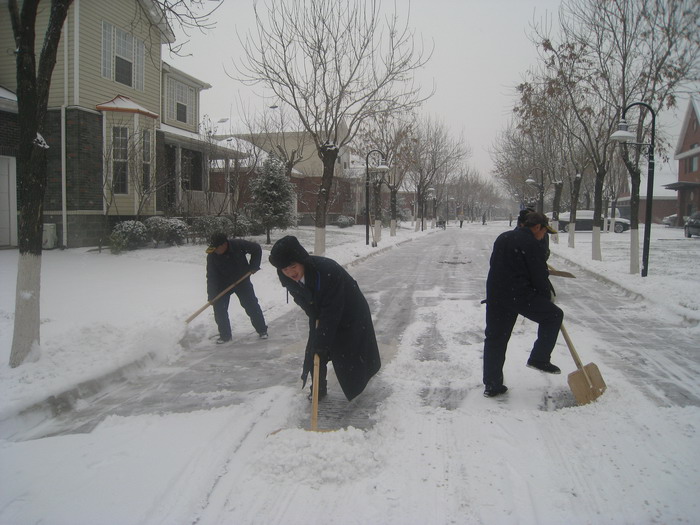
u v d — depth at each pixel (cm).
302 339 671
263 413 414
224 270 636
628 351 591
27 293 495
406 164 2886
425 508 277
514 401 431
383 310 862
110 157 1558
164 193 1842
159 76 1861
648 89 1241
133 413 422
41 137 504
